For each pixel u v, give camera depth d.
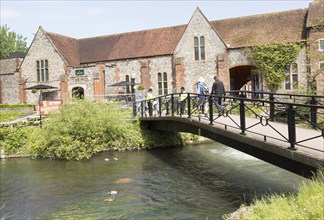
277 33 29.23
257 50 28.58
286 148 7.31
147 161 16.45
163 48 32.81
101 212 9.70
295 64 27.81
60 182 13.26
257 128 10.35
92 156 18.34
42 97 35.75
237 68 33.75
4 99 38.31
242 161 15.37
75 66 34.81
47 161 17.70
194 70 31.02
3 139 19.77
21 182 13.58
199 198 10.39
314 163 6.46
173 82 31.92
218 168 14.23
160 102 17.50
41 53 35.75
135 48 34.19
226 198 10.16
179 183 12.29
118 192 11.56
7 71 39.06
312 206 4.98
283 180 11.55
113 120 20.00
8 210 10.30
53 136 18.30
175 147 20.27
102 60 34.41
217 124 11.26
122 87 33.50
